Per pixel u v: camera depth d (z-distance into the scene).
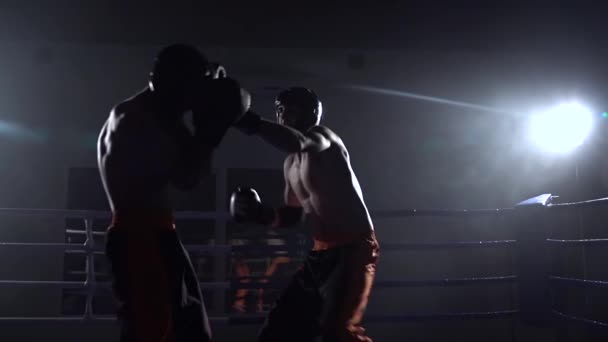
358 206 2.47
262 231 6.47
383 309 6.64
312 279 2.51
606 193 6.29
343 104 6.77
